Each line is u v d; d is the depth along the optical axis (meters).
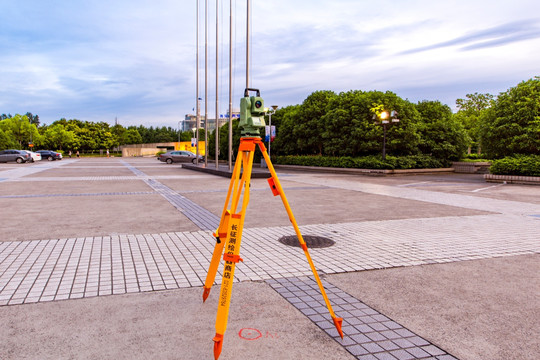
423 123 27.95
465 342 3.10
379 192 14.34
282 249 6.02
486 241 6.63
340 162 27.20
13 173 23.34
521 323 3.46
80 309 3.66
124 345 2.99
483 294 4.16
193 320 3.45
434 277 4.73
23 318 3.45
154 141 119.31
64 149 85.38
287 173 26.06
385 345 3.05
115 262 5.22
